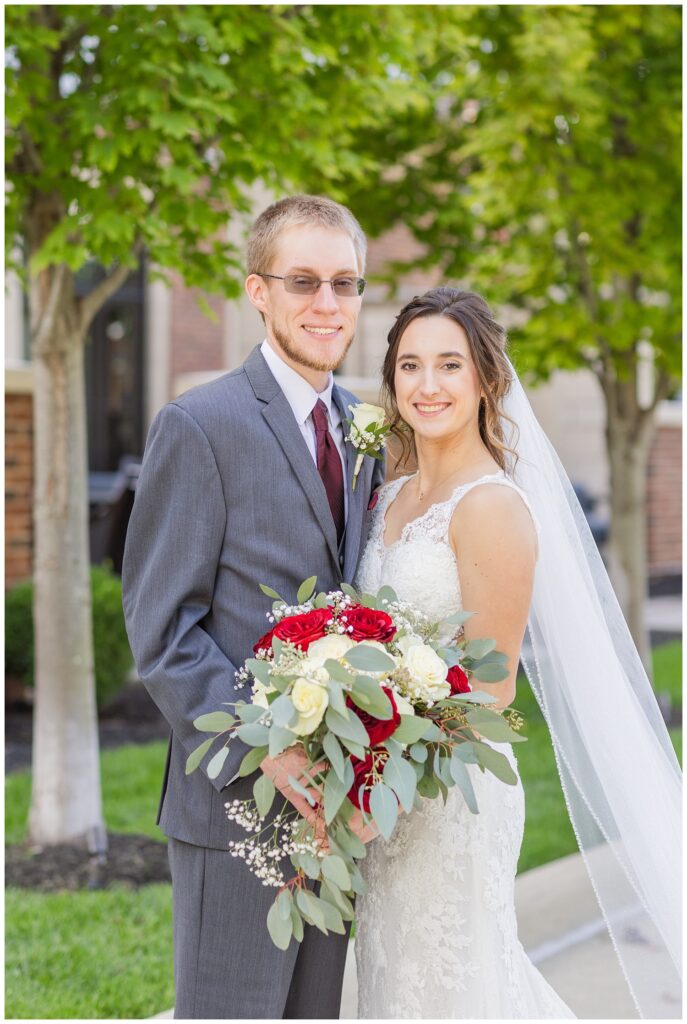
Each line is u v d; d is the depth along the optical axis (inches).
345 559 97.3
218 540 91.4
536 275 261.0
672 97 233.5
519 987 96.8
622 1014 127.9
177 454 91.0
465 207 267.1
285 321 95.3
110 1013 125.5
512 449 102.8
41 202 174.2
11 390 287.6
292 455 93.8
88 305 178.9
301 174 179.8
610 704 104.7
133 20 156.5
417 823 94.2
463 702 81.6
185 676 88.3
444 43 209.6
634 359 263.7
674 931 106.7
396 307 409.4
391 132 259.1
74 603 178.4
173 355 365.1
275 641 81.9
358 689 76.9
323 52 167.3
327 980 96.6
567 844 189.6
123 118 154.7
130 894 160.1
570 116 227.5
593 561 111.6
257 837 90.7
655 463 496.4
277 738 75.5
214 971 91.8
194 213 161.8
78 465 179.2
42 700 178.7
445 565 93.8
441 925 93.3
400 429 109.6
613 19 225.0
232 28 154.1
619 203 232.4
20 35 148.6
